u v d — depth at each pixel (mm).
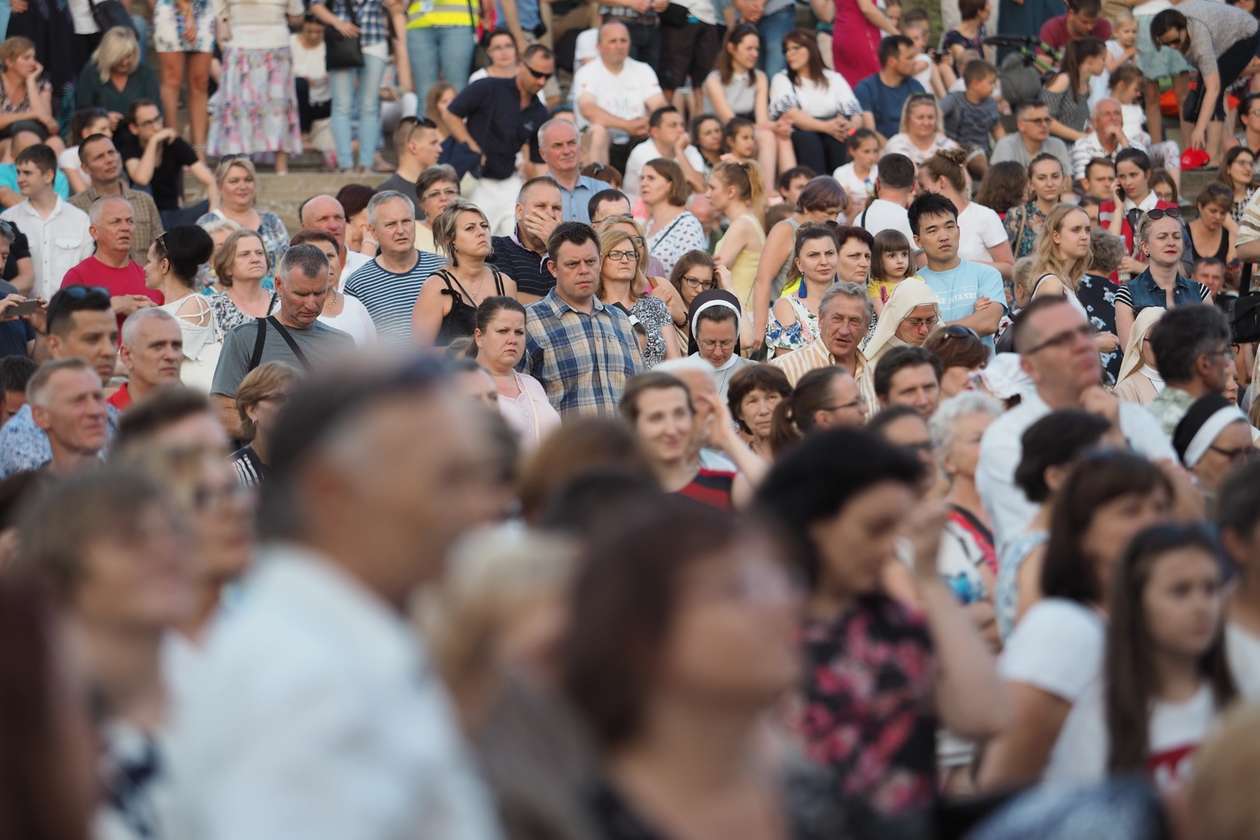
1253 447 22688
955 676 10617
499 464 12203
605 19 43938
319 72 42250
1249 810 8961
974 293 31062
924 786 9898
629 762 7816
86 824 7121
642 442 16406
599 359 26219
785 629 7684
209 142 40812
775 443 19969
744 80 42625
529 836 7672
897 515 10016
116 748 9195
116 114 37156
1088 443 14578
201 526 11242
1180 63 48938
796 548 9875
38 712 6941
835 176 40375
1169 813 9250
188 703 7203
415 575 7262
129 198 34688
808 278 30484
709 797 7812
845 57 46188
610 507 9562
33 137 36469
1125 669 12078
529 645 8250
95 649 9570
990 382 20734
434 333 27469
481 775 7762
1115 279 33000
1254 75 50188
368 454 7141
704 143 41156
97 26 41531
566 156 34562
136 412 13273
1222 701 12281
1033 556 14586
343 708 6746
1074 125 45219
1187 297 34531
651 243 34250
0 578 7172
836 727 9742
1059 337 17219
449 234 27797
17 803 6879
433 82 42188
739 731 7773
